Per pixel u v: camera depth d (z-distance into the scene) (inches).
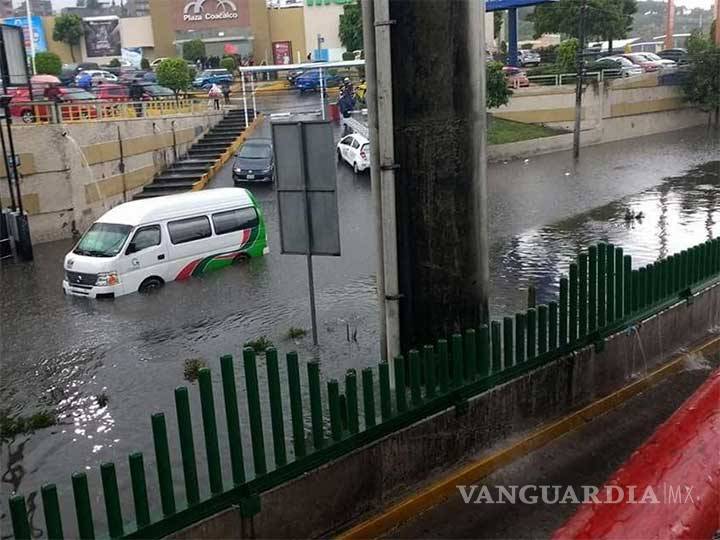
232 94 1788.9
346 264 611.2
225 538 188.2
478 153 267.0
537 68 1598.2
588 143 1405.0
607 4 1760.6
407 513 219.8
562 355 276.1
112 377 374.0
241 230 628.1
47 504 163.2
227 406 188.2
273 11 2283.5
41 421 320.8
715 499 116.2
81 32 2443.4
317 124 344.2
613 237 675.4
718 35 1788.9
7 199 757.3
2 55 714.2
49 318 498.9
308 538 203.9
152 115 1054.4
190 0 2283.5
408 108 257.0
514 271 571.8
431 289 268.4
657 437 132.4
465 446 242.7
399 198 264.5
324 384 326.6
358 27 2075.5
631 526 105.9
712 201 828.6
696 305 354.6
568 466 247.9
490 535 211.5
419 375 228.4
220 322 460.4
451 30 251.4
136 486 174.2
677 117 1616.6
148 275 564.4
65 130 797.2
